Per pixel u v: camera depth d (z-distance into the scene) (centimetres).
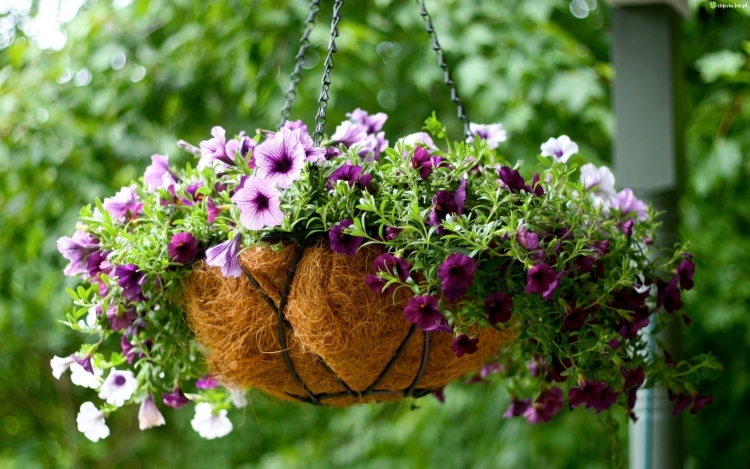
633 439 258
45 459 491
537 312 218
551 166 223
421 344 219
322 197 216
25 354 470
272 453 508
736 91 385
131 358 229
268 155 213
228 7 362
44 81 382
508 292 216
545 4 354
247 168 218
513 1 373
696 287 357
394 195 215
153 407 229
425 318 211
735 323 396
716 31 399
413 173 216
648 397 256
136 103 377
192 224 220
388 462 450
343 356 217
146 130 390
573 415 402
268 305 218
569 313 216
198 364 231
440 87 407
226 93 397
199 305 221
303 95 351
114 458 509
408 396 226
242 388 230
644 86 260
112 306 224
